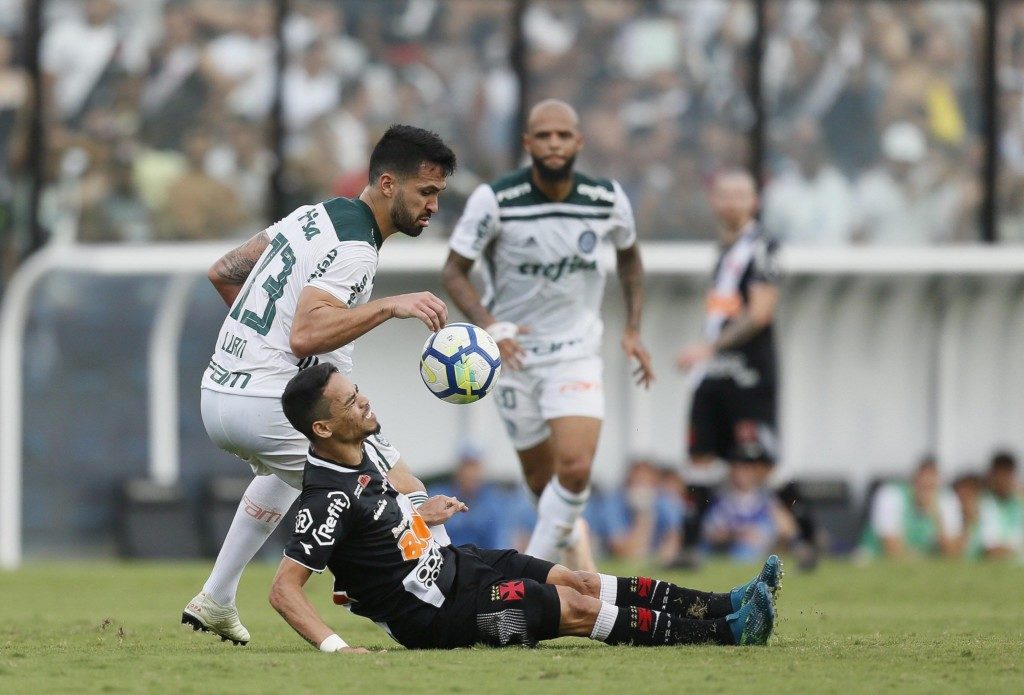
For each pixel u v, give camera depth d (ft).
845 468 182.09
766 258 132.98
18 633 77.61
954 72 179.83
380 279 164.96
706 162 172.35
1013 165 181.27
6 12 161.27
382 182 68.54
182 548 160.35
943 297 182.70
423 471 169.99
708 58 172.24
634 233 94.84
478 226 91.40
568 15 168.45
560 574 66.80
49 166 162.20
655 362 175.63
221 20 163.84
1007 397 187.11
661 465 168.45
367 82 165.68
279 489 71.36
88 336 159.74
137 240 163.63
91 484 160.15
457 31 166.81
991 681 55.93
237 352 68.64
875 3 176.45
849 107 176.14
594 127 169.58
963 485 172.14
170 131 164.04
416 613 63.77
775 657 61.87
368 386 169.48
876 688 53.83
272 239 69.36
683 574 131.13
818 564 150.20
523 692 52.06
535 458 95.71
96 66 162.71
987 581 125.90
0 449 156.35
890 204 177.58
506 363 89.15
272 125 164.55
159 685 53.83
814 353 180.75
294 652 65.36
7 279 161.68
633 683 54.13
